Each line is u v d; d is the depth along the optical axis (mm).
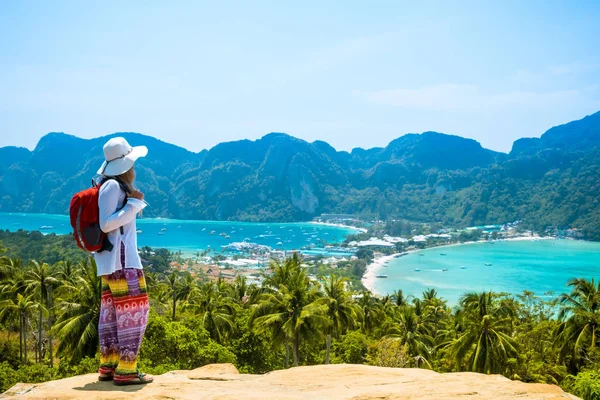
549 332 39875
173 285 50250
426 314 51969
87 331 24438
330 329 35250
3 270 48031
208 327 39781
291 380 5582
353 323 37594
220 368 6512
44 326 42938
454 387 4941
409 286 144125
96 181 5301
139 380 5332
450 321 50375
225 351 31750
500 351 30078
